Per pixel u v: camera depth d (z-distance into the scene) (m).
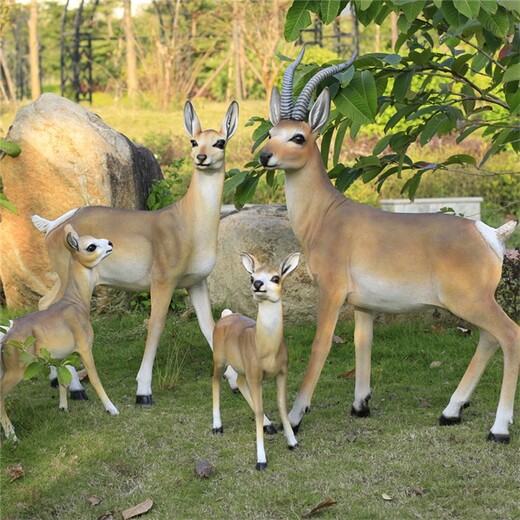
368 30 30.78
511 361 5.45
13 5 24.19
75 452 5.55
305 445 5.62
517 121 7.40
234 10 26.66
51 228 6.84
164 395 6.72
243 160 17.12
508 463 5.25
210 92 30.73
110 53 34.09
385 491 4.97
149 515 4.84
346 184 7.15
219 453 5.53
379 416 6.14
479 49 6.79
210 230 6.57
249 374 5.30
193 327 8.39
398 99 6.96
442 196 14.55
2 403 5.67
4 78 34.03
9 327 5.62
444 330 8.08
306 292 8.23
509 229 5.53
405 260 5.62
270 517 4.77
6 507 4.95
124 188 8.90
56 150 8.65
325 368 7.32
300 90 6.40
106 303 8.97
